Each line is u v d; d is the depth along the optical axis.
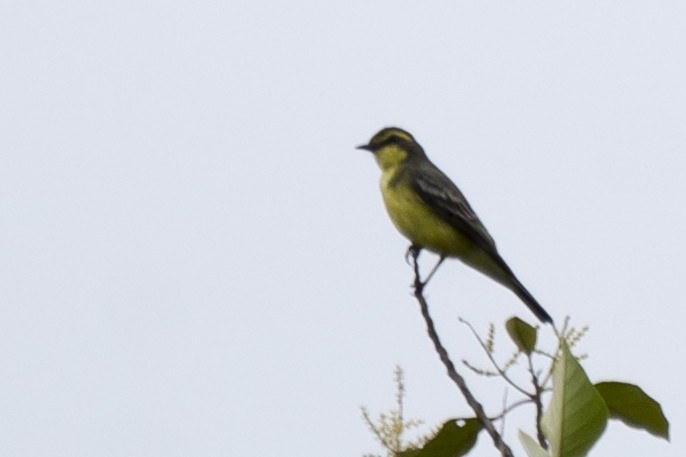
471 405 8.70
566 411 6.32
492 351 9.02
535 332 8.98
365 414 10.22
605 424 6.27
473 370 9.08
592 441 6.27
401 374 10.35
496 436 8.31
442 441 9.01
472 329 9.11
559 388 6.37
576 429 6.29
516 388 8.77
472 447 9.02
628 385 8.52
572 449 6.27
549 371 8.61
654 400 8.51
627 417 8.66
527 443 6.30
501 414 8.76
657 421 8.59
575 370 6.38
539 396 8.63
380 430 10.13
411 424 10.14
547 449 7.03
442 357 10.25
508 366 8.96
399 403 10.24
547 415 6.36
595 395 6.31
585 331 8.96
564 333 8.46
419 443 9.91
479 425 8.88
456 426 8.90
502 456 8.13
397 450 9.96
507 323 9.04
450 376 8.91
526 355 9.01
